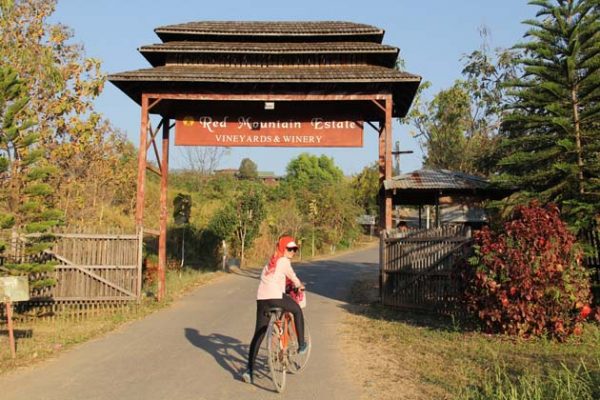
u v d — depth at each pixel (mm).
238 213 31672
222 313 13828
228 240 31625
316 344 10047
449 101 35062
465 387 6887
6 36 16562
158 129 16719
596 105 12148
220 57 16750
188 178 46688
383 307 14594
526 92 13078
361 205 64125
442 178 16391
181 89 15906
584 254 10352
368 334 10961
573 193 12414
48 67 16781
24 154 12820
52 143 17594
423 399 6582
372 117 17906
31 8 17422
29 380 7699
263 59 16734
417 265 13484
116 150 23000
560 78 12719
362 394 6852
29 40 17297
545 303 9555
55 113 17406
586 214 11758
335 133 16609
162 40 17531
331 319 13031
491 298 9961
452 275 11375
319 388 7156
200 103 16953
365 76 15312
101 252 14578
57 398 6852
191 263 27953
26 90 11477
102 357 9086
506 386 6570
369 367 8234
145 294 16141
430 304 13008
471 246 10898
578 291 9570
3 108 10758
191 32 17062
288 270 7633
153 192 37281
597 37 12445
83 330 11531
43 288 14164
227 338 10641
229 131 16766
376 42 17406
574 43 12336
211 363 8633
